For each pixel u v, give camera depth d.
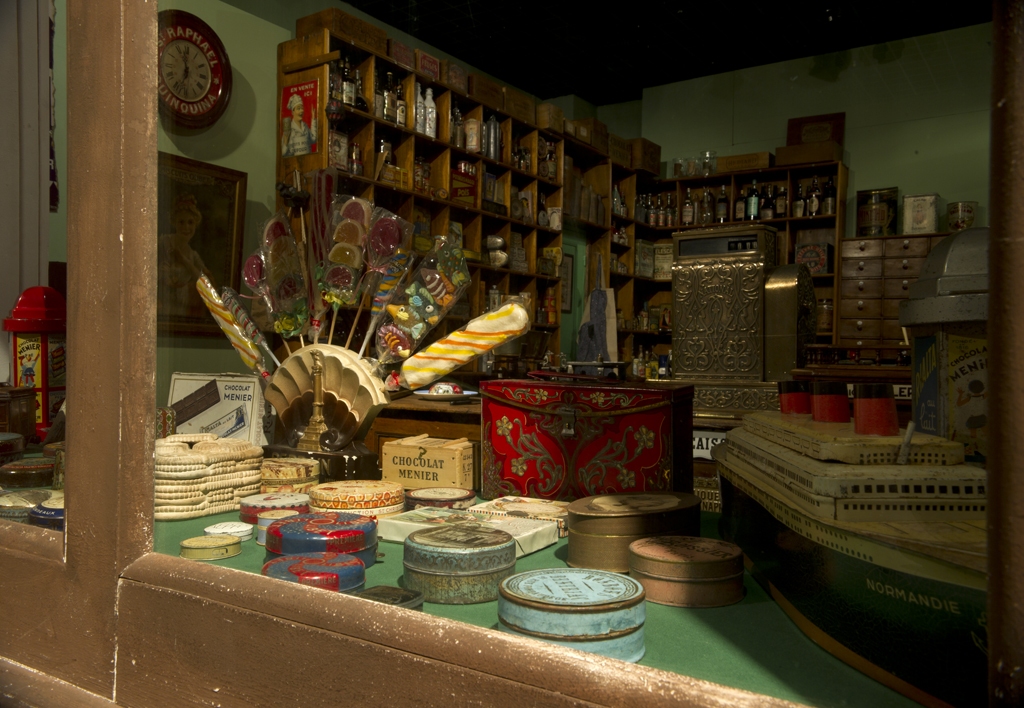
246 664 0.98
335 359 1.68
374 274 1.80
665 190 1.36
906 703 0.64
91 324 1.18
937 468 0.72
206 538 1.21
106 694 1.13
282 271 1.86
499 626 0.84
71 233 1.21
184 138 1.67
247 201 1.94
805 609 0.81
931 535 0.66
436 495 1.42
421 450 1.56
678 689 0.68
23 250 2.44
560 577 0.89
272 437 1.82
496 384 1.48
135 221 1.16
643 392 1.31
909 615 0.64
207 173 1.78
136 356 1.15
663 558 0.91
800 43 1.03
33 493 1.51
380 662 0.85
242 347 1.80
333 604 0.91
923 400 0.81
